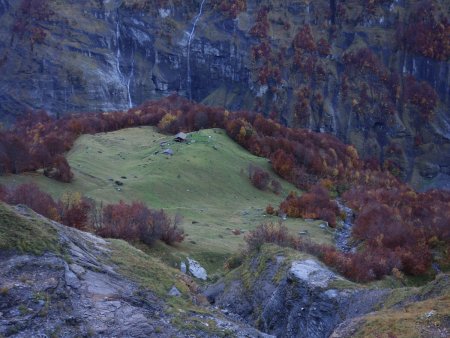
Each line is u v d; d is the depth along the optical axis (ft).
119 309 65.57
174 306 71.46
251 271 115.24
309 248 134.82
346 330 65.51
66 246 75.66
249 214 248.11
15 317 58.13
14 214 74.49
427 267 185.26
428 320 61.57
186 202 249.14
